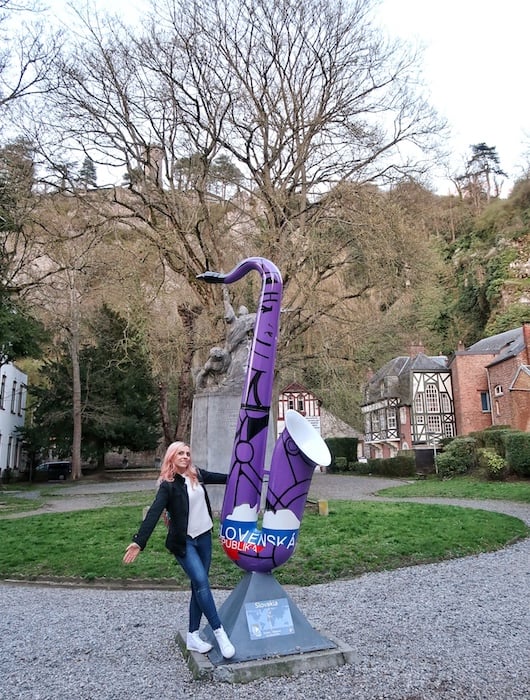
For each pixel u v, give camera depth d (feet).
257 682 12.35
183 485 13.38
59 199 61.98
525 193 175.11
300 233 56.29
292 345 67.05
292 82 63.87
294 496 13.96
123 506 49.96
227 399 35.96
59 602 20.62
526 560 27.48
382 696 11.62
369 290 64.59
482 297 166.20
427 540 30.01
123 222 62.49
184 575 23.63
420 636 15.61
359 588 21.84
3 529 36.11
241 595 13.89
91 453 120.57
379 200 58.23
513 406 96.32
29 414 148.05
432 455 99.09
